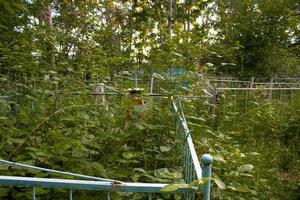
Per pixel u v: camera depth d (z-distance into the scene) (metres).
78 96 3.70
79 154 2.49
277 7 12.48
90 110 3.40
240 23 12.84
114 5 15.72
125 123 3.02
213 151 3.07
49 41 5.18
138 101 3.16
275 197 3.69
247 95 6.47
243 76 12.88
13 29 4.62
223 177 2.92
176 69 3.85
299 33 12.91
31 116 3.08
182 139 2.74
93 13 9.23
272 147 5.25
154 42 5.45
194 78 3.60
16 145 2.65
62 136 2.73
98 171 2.33
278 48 13.28
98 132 2.99
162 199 1.92
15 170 2.20
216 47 6.08
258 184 3.53
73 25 8.41
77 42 7.28
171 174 1.85
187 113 3.60
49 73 4.05
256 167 3.90
